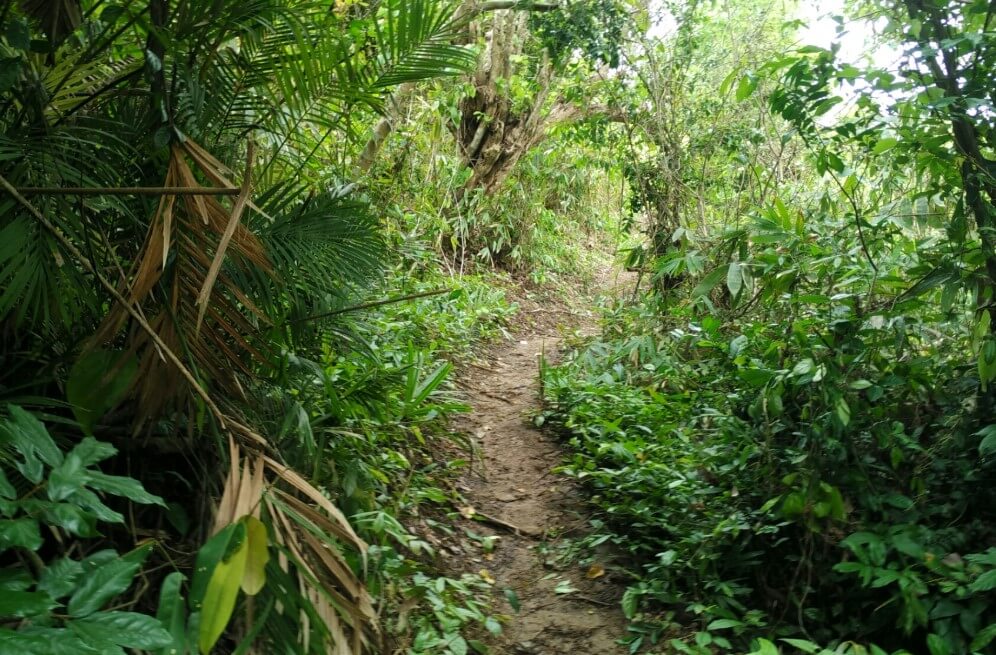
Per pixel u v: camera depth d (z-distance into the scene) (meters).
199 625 1.56
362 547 2.03
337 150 5.73
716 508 3.46
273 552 1.88
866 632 2.73
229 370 2.42
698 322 5.06
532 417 5.19
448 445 4.63
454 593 3.15
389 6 3.01
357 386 3.40
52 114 2.47
